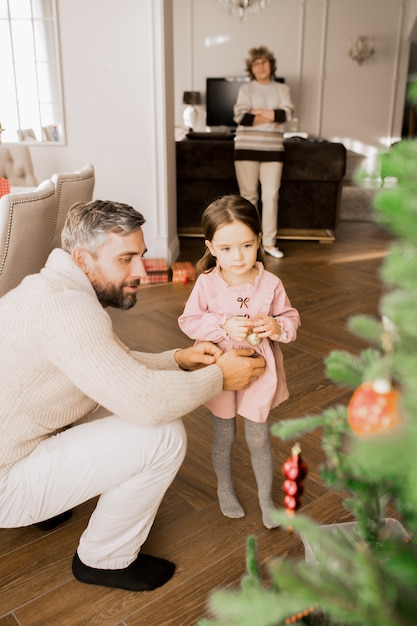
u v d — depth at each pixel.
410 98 0.53
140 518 1.59
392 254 0.57
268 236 5.14
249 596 0.62
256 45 9.67
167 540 1.84
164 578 1.67
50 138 5.23
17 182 4.63
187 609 1.58
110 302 1.57
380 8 9.38
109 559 1.62
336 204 5.48
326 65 9.73
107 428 1.51
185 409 1.48
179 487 2.10
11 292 1.45
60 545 1.83
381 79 9.72
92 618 1.56
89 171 2.99
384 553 0.68
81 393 1.53
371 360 0.81
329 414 0.80
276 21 9.55
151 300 4.00
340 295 4.13
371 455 0.53
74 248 1.47
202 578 1.69
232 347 1.78
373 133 9.99
